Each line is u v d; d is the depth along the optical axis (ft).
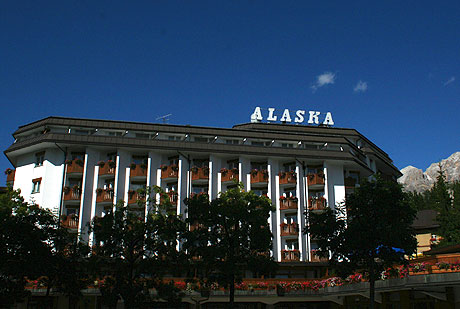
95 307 127.65
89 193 158.40
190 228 152.15
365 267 89.61
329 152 172.04
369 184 88.38
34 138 160.86
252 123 193.57
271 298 132.67
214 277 104.06
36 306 127.54
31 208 97.35
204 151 164.66
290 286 132.67
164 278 129.70
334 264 90.58
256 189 169.27
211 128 172.65
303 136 177.17
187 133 170.09
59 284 97.45
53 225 100.01
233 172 165.37
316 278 143.64
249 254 104.22
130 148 162.40
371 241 83.92
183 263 102.89
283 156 168.76
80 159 162.50
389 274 95.45
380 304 112.57
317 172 172.65
